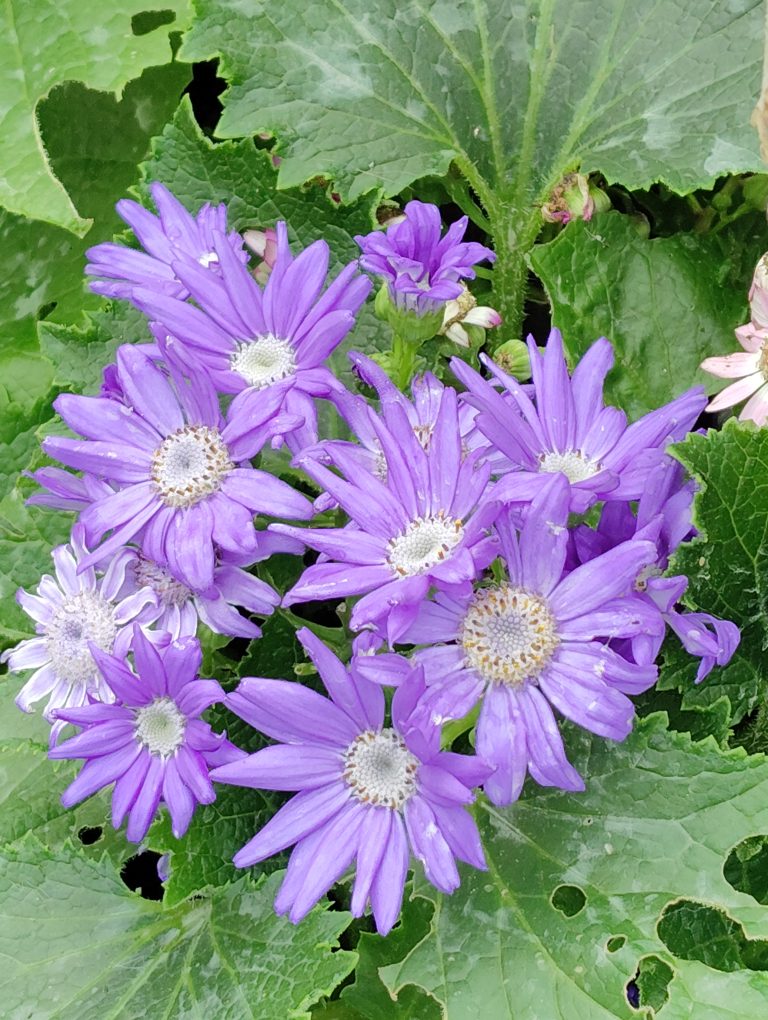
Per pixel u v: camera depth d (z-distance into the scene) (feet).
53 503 1.01
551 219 1.30
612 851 1.00
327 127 1.26
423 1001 1.07
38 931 1.09
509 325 1.35
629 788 1.01
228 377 0.96
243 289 0.97
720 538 1.02
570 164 1.29
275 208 1.24
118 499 0.95
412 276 1.02
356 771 0.91
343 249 1.25
